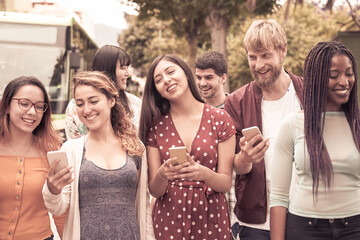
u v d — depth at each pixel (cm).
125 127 324
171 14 2073
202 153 323
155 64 328
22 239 309
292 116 294
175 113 334
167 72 322
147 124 334
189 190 321
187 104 331
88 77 308
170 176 296
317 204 273
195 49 2256
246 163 317
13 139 322
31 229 312
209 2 1795
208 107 335
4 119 318
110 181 302
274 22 371
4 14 999
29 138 326
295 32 2614
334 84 274
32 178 316
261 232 376
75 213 298
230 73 2678
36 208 317
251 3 1548
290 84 380
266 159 375
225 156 329
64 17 1026
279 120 376
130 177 308
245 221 379
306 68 284
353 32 874
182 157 288
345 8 2022
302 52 2583
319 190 273
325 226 272
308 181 280
